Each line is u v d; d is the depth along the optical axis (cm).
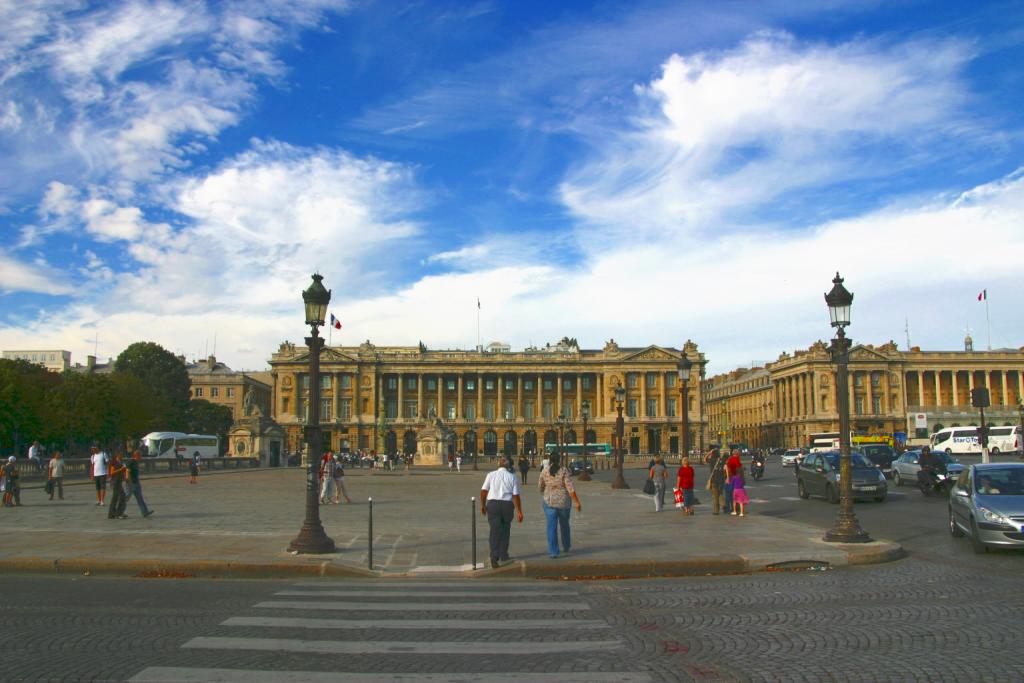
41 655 1043
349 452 14075
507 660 1024
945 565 1870
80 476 6381
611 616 1310
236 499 4034
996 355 17200
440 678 945
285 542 2198
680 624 1245
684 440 4309
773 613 1331
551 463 1969
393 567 1858
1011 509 1964
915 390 17312
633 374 17350
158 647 1087
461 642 1120
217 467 8662
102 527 2606
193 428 14288
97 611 1343
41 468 6247
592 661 1020
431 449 10756
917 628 1203
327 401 16950
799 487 4097
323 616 1304
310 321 2109
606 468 10731
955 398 17325
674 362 17225
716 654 1055
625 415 17088
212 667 988
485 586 1650
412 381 17638
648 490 3416
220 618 1284
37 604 1411
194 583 1677
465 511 3322
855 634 1167
